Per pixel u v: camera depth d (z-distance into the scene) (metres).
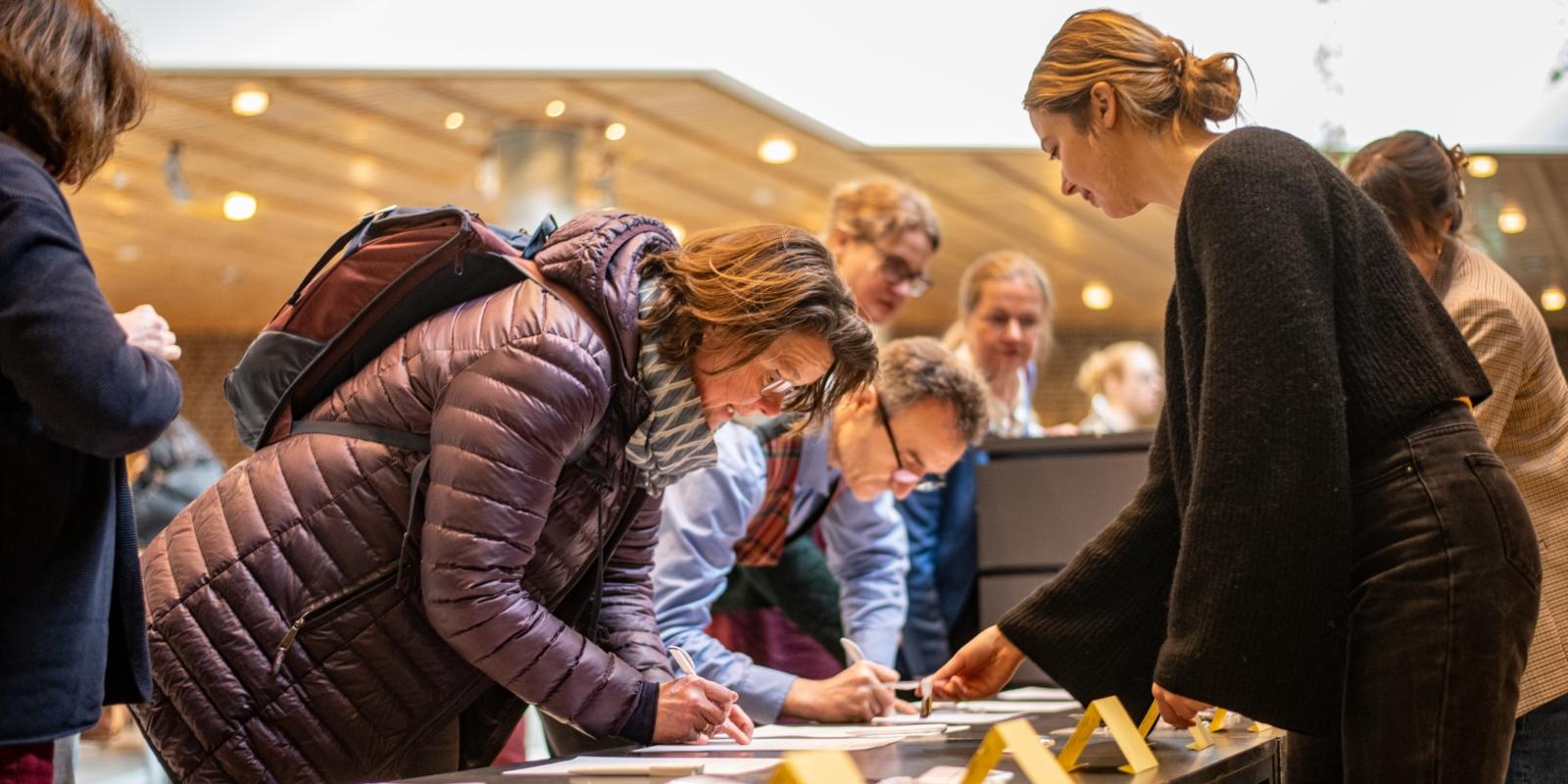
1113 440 3.10
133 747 6.06
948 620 3.25
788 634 2.77
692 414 1.68
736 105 6.41
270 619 1.62
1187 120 1.66
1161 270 10.59
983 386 2.52
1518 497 1.43
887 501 2.80
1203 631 1.36
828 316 1.67
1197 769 1.32
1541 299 9.39
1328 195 1.48
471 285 1.65
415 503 1.59
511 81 6.07
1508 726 1.37
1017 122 6.51
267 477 1.66
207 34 5.63
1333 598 1.36
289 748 1.63
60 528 1.25
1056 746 1.55
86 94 1.28
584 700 1.59
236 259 9.90
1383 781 1.36
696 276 1.65
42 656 1.21
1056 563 3.12
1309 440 1.36
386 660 1.65
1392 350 1.45
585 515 1.69
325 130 6.93
